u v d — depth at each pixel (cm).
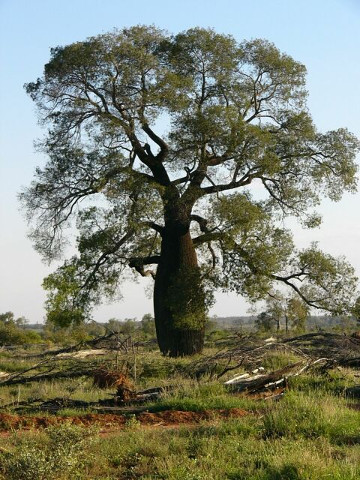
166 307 3031
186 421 1261
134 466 955
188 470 896
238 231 2909
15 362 2506
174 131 3030
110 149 3067
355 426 1113
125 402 1474
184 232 3039
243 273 2955
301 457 884
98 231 2981
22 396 1627
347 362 1931
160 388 1573
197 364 1911
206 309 2947
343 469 848
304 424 1102
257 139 3005
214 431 1109
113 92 3038
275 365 1925
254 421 1176
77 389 1673
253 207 2944
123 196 2944
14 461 870
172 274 3033
